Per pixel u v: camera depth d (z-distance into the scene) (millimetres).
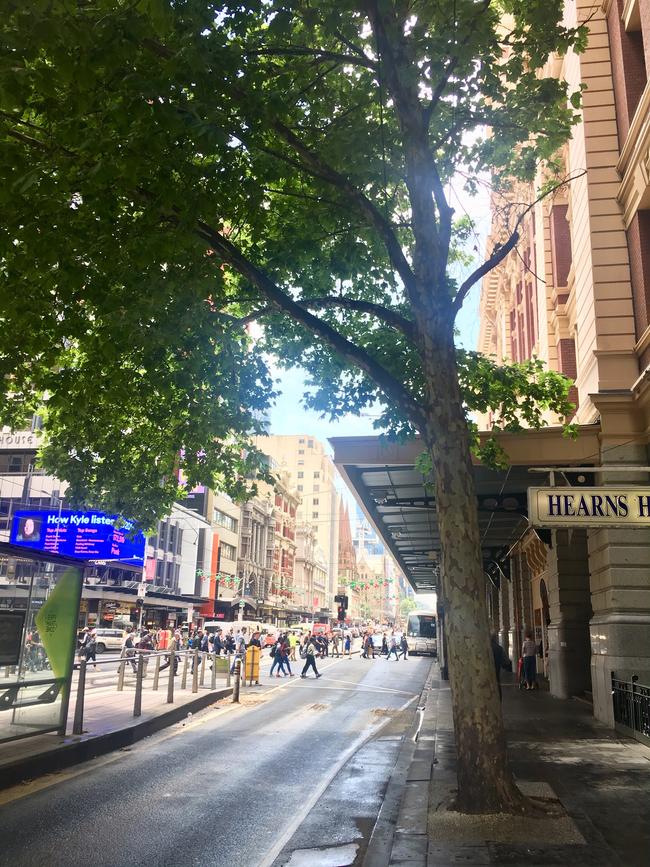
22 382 10391
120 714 12625
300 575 112938
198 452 14039
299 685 23156
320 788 8461
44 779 8406
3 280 8547
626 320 13617
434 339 7297
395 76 7398
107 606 50719
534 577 27109
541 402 12586
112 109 6449
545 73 19188
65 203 7648
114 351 8977
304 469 154750
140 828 6598
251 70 7508
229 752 10672
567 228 19719
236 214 9672
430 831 5836
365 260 10984
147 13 6176
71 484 13125
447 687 21359
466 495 6938
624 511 8188
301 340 11953
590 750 10133
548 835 5715
